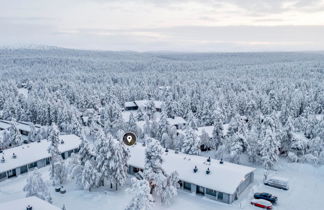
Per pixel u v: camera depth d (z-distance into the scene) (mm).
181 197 43062
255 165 57719
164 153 53500
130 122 80500
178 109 103438
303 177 51344
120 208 39875
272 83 175875
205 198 42625
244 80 193125
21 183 48875
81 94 127062
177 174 41625
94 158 47156
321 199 42125
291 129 61375
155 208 39406
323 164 56094
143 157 53031
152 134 76875
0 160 51688
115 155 44688
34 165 55969
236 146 56562
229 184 41688
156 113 111188
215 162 50688
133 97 144750
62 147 62688
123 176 45906
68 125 84375
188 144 57312
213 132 65812
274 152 54812
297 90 138000
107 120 85438
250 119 81125
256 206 39719
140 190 33938
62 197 43531
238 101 112438
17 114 99875
